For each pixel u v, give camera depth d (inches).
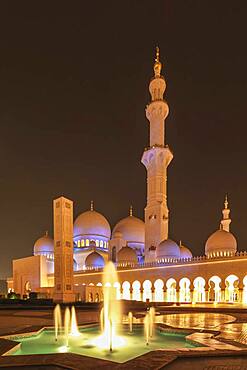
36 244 3203.7
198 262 2167.8
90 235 3161.9
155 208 2501.2
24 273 2952.8
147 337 585.3
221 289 2025.1
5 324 789.2
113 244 2913.4
